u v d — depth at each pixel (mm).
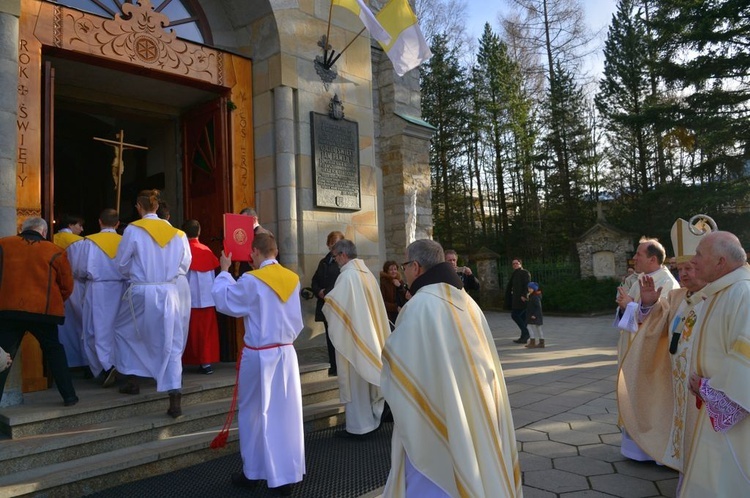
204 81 7090
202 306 5910
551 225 31500
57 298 4266
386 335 5223
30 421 4031
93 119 9648
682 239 3953
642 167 27531
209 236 7469
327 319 5137
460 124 31906
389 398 2332
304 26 7613
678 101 20906
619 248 20016
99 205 10250
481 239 33438
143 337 4621
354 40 8273
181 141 8141
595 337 12656
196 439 4453
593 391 6570
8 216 4738
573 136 30812
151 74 6672
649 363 3881
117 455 4055
